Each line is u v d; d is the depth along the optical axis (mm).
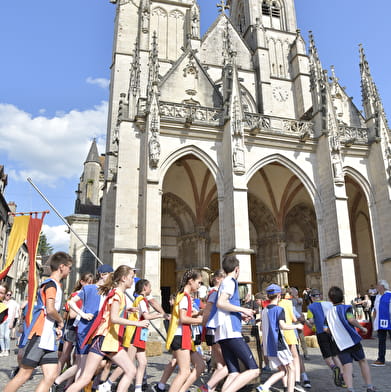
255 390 8391
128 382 6547
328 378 10047
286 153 27703
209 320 6656
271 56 42906
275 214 34469
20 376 5906
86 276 9008
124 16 39281
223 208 25047
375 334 22359
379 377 10016
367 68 31297
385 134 28922
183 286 7387
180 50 40406
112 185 31125
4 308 9359
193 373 7289
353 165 29172
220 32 41156
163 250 33406
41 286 6383
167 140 25141
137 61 28078
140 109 25703
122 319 6258
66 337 8562
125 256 22781
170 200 33844
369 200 28766
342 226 25375
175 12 41625
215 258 33875
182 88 30875
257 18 41969
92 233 40781
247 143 26781
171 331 7062
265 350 7766
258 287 34500
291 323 8836
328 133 27172
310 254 35750
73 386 6066
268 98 38938
